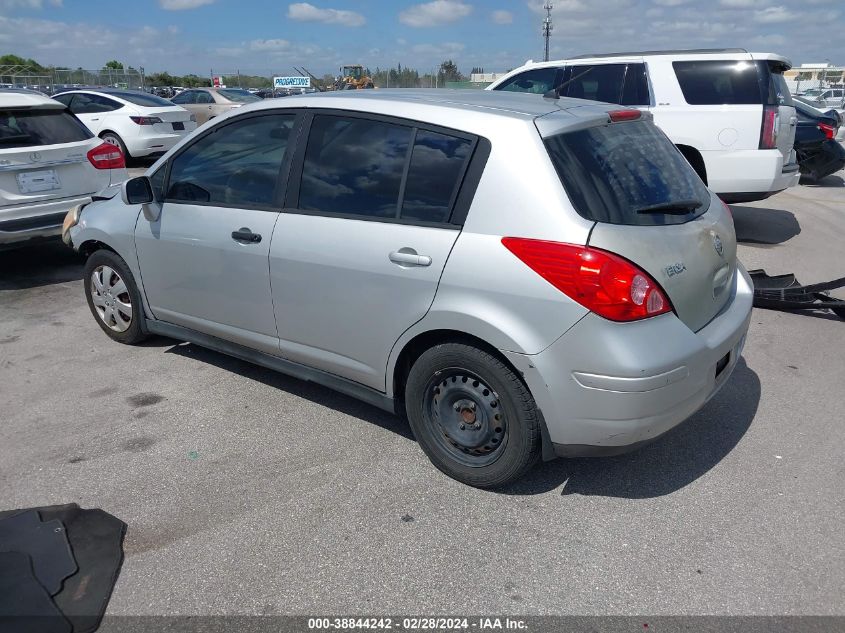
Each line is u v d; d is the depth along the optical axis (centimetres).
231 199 395
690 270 305
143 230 441
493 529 302
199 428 389
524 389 300
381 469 347
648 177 324
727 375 338
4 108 625
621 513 313
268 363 405
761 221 962
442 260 307
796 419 399
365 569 277
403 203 326
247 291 391
